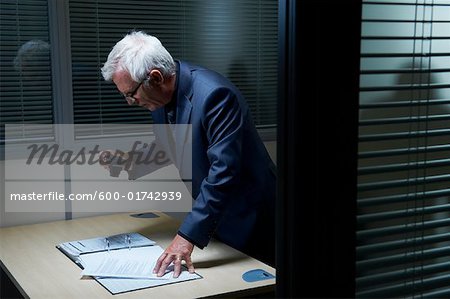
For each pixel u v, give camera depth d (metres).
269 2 3.05
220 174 1.93
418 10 1.12
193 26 2.90
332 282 1.04
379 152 1.10
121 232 2.46
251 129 2.15
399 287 1.17
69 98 2.69
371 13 1.07
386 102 1.11
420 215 1.18
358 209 1.10
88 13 2.68
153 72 1.99
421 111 1.17
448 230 1.22
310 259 1.03
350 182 1.03
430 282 1.21
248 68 3.05
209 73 2.09
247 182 2.18
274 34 3.07
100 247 2.19
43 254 2.18
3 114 2.59
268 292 1.85
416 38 1.12
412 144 1.17
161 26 2.84
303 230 1.02
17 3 2.56
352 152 1.02
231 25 2.98
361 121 1.08
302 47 0.97
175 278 1.86
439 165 1.19
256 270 1.95
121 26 2.76
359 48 1.00
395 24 1.10
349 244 1.05
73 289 1.80
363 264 1.12
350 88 1.00
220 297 1.75
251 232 2.21
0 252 2.21
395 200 1.14
